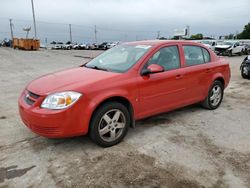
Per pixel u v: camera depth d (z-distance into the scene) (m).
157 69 3.60
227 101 5.85
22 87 7.68
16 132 3.92
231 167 2.89
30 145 3.46
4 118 4.59
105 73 3.56
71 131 3.06
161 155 3.18
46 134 3.05
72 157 3.13
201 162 3.00
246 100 5.96
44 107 3.01
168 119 4.52
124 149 3.35
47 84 3.31
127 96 3.44
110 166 2.92
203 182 2.61
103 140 3.33
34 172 2.80
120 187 2.53
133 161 3.03
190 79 4.36
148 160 3.05
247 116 4.72
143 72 3.65
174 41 4.31
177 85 4.14
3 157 3.13
